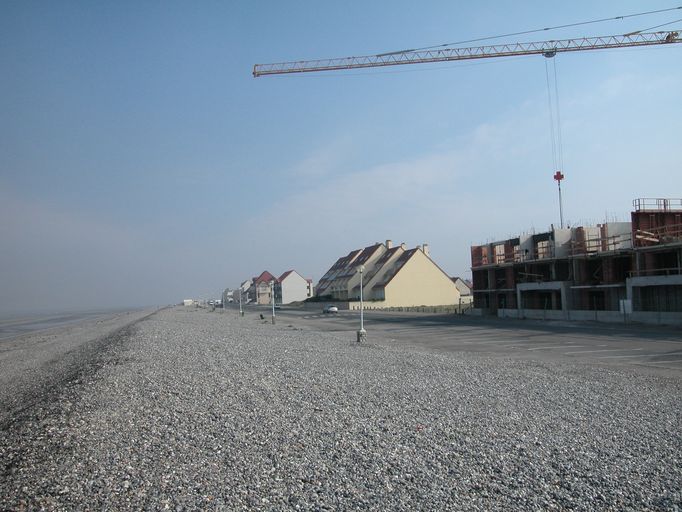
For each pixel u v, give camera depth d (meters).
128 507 6.76
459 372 18.72
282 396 13.94
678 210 44.38
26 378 22.59
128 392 14.14
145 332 39.44
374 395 14.28
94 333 52.66
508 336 36.00
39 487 7.38
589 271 48.69
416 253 92.62
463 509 6.85
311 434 10.25
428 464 8.62
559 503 7.12
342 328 48.59
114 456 8.71
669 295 40.28
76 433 9.98
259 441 9.73
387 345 30.61
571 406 13.21
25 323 100.69
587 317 45.81
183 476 7.87
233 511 6.68
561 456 9.11
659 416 12.17
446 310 79.62
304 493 7.31
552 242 52.97
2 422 12.18
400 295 91.31
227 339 33.84
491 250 64.25
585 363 21.84
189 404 12.74
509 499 7.20
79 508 6.72
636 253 42.66
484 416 12.03
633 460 8.93
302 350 26.36
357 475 8.05
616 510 6.92
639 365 20.97
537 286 52.84
